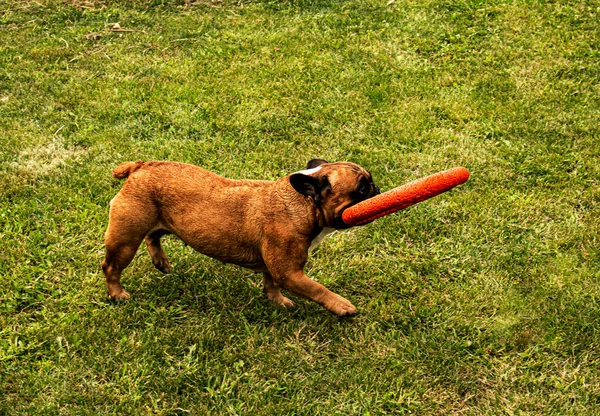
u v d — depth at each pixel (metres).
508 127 7.53
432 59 8.94
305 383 4.68
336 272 5.68
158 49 9.27
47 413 4.39
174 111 7.83
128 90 8.27
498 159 7.03
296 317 5.30
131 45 9.38
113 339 4.98
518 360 4.86
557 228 6.11
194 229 4.85
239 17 10.12
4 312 5.19
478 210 6.34
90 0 10.73
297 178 4.46
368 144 7.32
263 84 8.38
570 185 6.67
